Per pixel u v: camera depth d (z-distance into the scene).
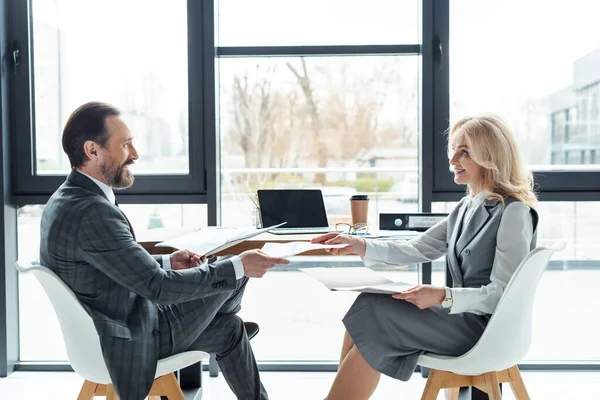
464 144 1.95
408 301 1.78
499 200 1.87
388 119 3.03
